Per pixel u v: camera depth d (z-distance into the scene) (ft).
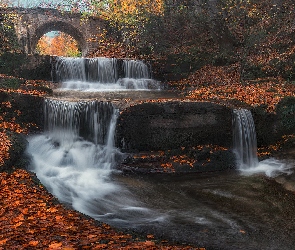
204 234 21.54
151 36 68.90
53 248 15.43
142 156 35.58
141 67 60.29
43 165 34.19
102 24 83.05
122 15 76.74
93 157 36.19
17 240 16.31
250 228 22.56
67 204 25.81
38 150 36.22
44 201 22.50
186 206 26.35
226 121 37.86
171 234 21.36
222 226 22.82
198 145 37.55
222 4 67.00
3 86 44.19
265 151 38.22
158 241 19.70
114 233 19.20
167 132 37.29
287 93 42.78
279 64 52.29
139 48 69.31
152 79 60.23
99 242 16.98
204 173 34.24
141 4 75.15
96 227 19.62
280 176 31.86
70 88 54.54
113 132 37.19
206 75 58.08
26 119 39.32
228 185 30.78
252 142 38.58
